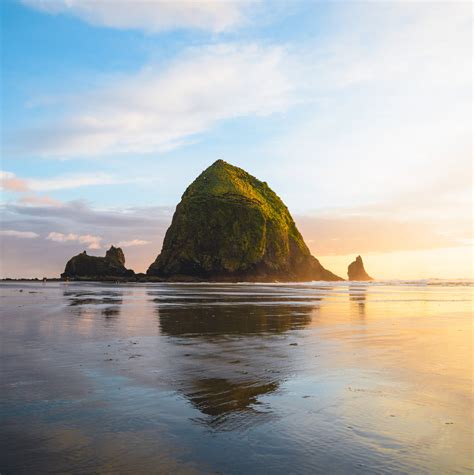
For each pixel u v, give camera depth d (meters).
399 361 12.58
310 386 9.78
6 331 18.09
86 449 6.26
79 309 29.02
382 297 47.97
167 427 7.14
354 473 5.59
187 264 141.50
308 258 169.88
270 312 28.52
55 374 10.66
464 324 22.06
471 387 9.69
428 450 6.30
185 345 15.30
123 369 11.30
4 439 6.59
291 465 5.79
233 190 164.00
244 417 7.65
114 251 146.25
